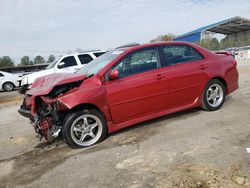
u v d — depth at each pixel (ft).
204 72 19.56
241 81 35.86
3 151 17.57
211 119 18.54
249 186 10.22
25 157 15.93
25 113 18.06
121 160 13.66
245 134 15.30
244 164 11.85
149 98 17.40
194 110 21.04
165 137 16.08
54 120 15.81
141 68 17.47
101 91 16.05
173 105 18.56
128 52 17.28
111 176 12.14
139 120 17.46
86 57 44.78
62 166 13.85
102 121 16.34
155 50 18.16
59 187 11.81
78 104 15.34
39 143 18.21
